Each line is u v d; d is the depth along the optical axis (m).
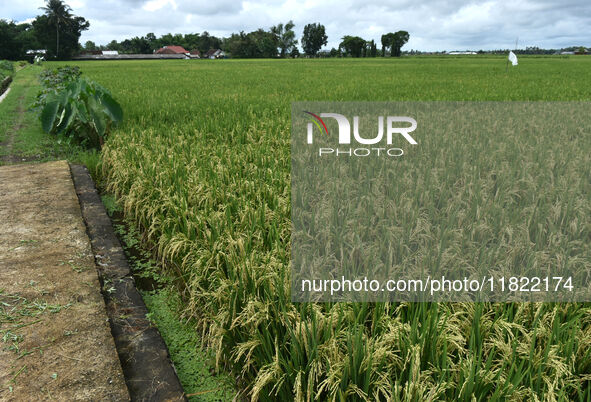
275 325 2.38
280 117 8.63
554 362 1.93
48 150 8.13
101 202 5.25
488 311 2.48
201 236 3.48
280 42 104.44
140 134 7.46
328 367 2.02
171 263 3.83
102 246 4.08
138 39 115.62
